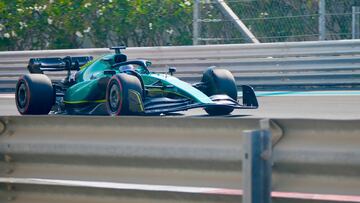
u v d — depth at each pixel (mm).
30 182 16031
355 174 13297
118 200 15180
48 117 16219
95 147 15641
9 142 16625
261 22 58844
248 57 51875
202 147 14438
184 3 66062
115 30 67500
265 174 13312
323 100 43062
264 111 38188
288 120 13805
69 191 15641
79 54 56000
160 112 30719
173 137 14852
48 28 69812
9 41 70562
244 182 13039
